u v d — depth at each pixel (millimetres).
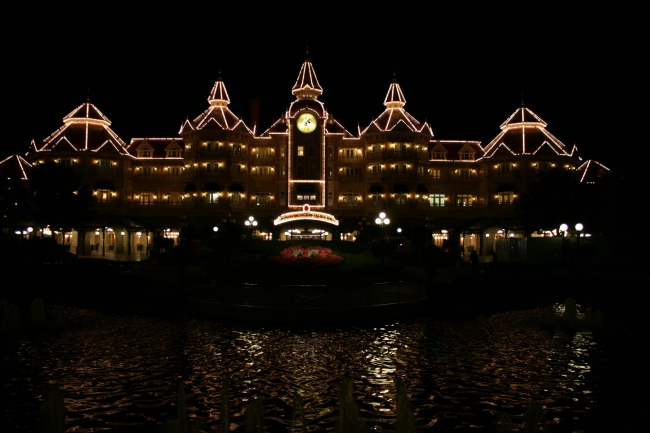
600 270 47281
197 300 30750
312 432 14109
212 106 87750
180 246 32906
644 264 46781
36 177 55312
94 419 14844
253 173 85688
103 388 17328
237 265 44844
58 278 38094
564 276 39281
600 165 85000
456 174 88125
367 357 21297
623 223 46156
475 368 19828
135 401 16219
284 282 39344
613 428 14414
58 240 77438
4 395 16625
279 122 87438
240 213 82750
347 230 81000
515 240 58719
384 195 83062
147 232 79812
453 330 26562
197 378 18453
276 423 14688
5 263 43281
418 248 61250
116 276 39156
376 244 46969
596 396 16859
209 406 15852
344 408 12555
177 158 87125
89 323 27859
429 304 31359
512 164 83312
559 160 82562
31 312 27047
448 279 42062
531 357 21422
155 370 19312
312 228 73812
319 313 28188
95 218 77938
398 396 12078
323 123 83062
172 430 11938
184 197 84125
